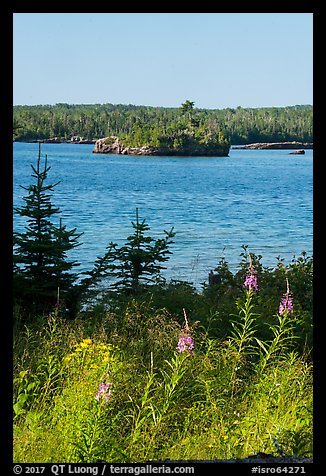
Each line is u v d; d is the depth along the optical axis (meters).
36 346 7.43
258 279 10.95
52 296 8.85
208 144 148.12
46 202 9.34
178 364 5.95
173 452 5.28
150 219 31.17
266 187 58.09
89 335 7.83
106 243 22.19
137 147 145.25
